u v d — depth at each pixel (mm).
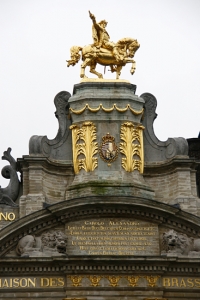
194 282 88688
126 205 89188
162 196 92000
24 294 87375
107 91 93062
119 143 92000
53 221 89000
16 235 88438
